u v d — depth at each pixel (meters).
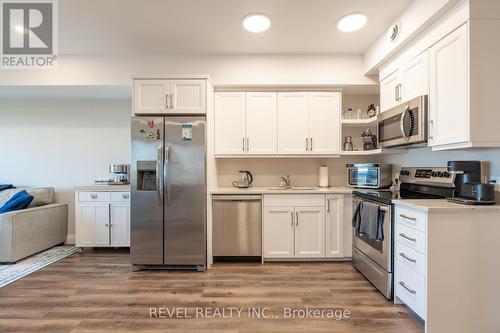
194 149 2.92
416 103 2.26
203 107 2.99
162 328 1.88
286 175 3.76
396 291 2.19
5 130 4.02
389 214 2.24
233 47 3.12
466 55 1.81
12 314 2.05
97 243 3.54
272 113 3.40
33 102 4.03
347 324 1.93
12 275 2.77
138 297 2.31
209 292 2.41
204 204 2.92
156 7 2.34
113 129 4.02
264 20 2.55
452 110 1.94
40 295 2.35
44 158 4.03
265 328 1.88
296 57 3.29
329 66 3.29
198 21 2.57
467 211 1.78
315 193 3.15
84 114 4.03
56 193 4.02
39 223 3.47
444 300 1.77
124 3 2.28
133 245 2.92
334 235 3.16
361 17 2.51
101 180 3.85
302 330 1.86
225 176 3.78
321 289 2.46
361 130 3.74
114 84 3.25
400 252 2.12
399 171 3.18
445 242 1.77
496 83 1.79
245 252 3.16
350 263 3.13
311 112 3.40
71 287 2.50
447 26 1.97
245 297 2.31
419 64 2.31
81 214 3.54
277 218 3.16
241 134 3.40
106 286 2.53
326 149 3.40
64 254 3.46
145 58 3.26
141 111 3.00
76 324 1.92
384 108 2.96
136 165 2.92
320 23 2.61
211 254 3.13
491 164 1.99
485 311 1.78
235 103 3.40
